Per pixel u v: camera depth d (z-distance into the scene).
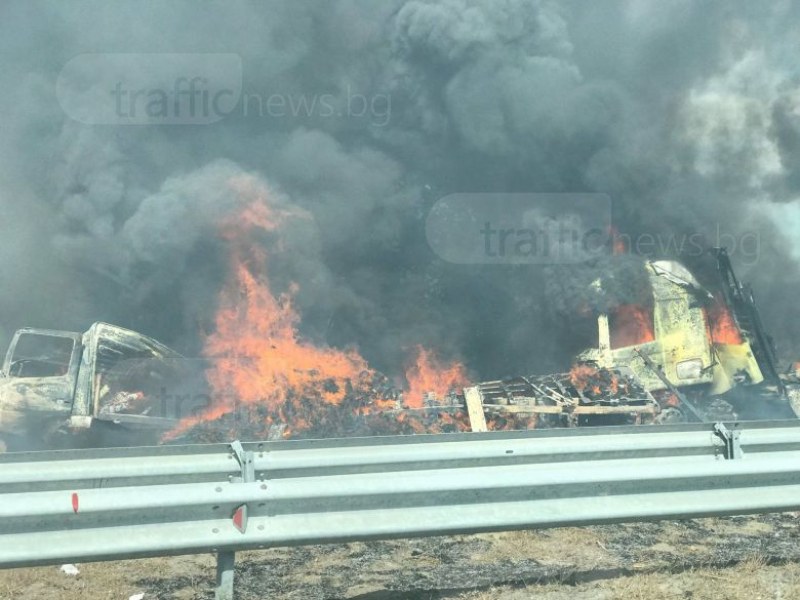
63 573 4.25
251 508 3.54
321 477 3.89
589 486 3.89
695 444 4.38
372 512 3.65
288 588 4.09
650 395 10.14
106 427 9.20
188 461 3.98
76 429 9.04
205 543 3.44
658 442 4.32
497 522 3.73
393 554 4.62
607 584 4.00
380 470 3.94
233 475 3.86
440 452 4.01
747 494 4.13
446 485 3.70
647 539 4.81
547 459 4.14
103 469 3.74
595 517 3.86
